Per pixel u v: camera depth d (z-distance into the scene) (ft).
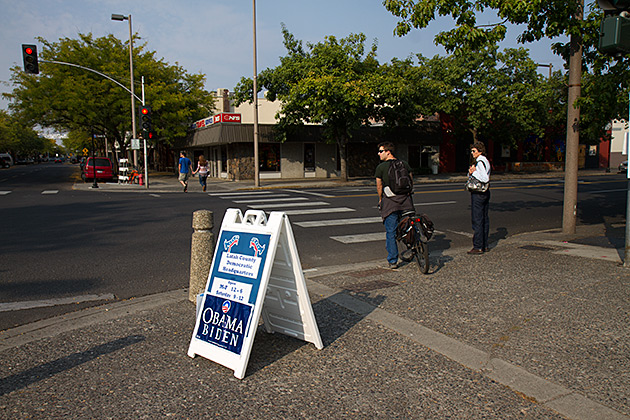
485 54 96.89
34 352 13.11
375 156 114.11
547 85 101.81
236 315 12.06
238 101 89.20
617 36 17.01
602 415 9.58
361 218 39.11
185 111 114.62
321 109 76.79
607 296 16.88
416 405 10.14
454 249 27.63
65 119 114.01
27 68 67.46
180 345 13.56
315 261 25.30
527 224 37.58
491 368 11.73
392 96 81.51
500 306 16.21
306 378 11.47
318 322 15.20
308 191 66.69
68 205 47.83
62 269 22.94
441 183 88.58
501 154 130.93
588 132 34.63
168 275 22.06
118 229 33.73
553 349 12.69
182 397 10.61
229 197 56.95
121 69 105.40
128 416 9.83
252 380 11.41
